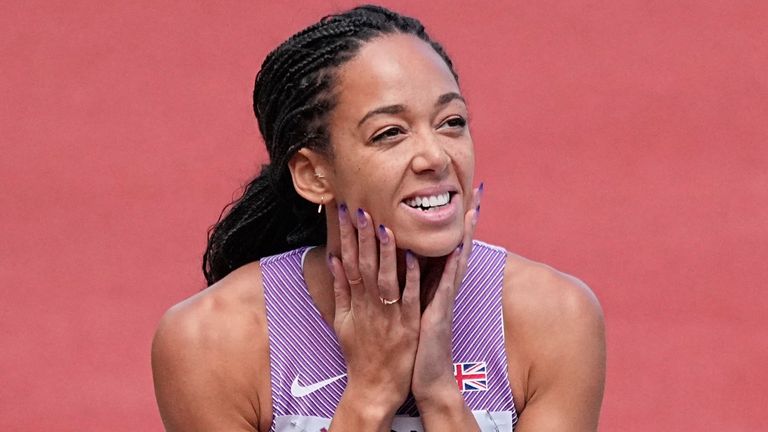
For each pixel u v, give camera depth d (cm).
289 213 1391
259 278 1326
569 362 1306
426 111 1198
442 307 1248
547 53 3619
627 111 3475
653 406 2522
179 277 3006
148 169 3394
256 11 3741
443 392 1260
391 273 1224
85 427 2505
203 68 3656
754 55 3597
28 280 3009
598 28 3659
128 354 2736
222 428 1302
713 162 3344
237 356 1303
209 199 3288
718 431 2453
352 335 1264
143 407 2559
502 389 1307
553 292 1320
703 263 2997
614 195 3241
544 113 3469
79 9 3791
